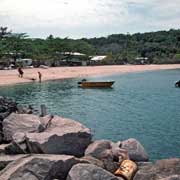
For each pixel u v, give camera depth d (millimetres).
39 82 99125
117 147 18406
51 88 86125
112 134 36875
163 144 32625
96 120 44812
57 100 64812
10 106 26625
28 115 20219
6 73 116375
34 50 159625
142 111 51938
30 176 14344
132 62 198625
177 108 54656
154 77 124125
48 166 14641
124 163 16719
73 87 88938
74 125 19406
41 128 19141
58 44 171500
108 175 14383
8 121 19766
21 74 105625
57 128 19219
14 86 88500
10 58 149000
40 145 16812
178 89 84750
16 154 17281
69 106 57406
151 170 16141
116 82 104375
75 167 14359
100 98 67875
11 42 151625
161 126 40844
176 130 38625
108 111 52125
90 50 196875
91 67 161625
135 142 19328
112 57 194000
